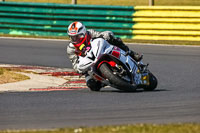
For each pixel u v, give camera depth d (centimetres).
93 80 3131
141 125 1942
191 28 6056
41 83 3656
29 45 5825
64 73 4166
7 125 2061
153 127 1894
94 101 2669
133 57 3156
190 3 9312
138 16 6231
